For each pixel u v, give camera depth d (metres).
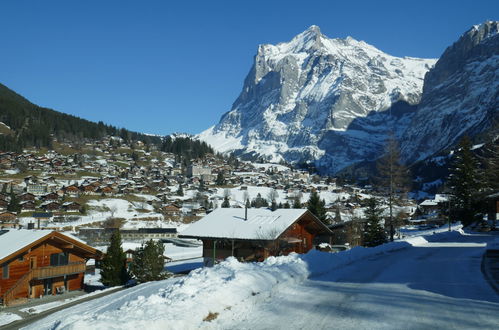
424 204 114.69
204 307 8.62
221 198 172.88
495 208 61.44
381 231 49.28
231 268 13.60
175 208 142.88
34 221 111.38
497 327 8.11
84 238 84.88
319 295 11.30
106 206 140.50
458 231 54.19
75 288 39.62
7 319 27.67
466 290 12.25
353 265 19.36
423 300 10.70
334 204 134.12
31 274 35.28
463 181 67.06
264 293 10.78
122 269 40.31
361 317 8.91
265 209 39.69
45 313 29.20
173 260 63.69
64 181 172.25
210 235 35.56
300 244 38.88
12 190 137.25
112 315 7.91
